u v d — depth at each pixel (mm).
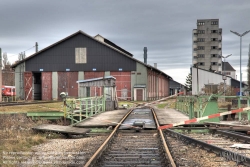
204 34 117688
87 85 34062
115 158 9844
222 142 13266
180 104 32438
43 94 63406
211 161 9445
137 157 9969
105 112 29844
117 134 15703
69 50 63562
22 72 63781
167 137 15031
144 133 16375
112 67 62750
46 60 63656
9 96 58594
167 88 103062
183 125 18891
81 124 19078
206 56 117500
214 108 19859
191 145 12414
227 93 53062
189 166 8797
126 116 24797
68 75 63469
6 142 12750
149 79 65125
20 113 22812
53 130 16094
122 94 62125
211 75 71125
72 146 12727
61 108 29703
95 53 63156
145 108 39312
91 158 8859
